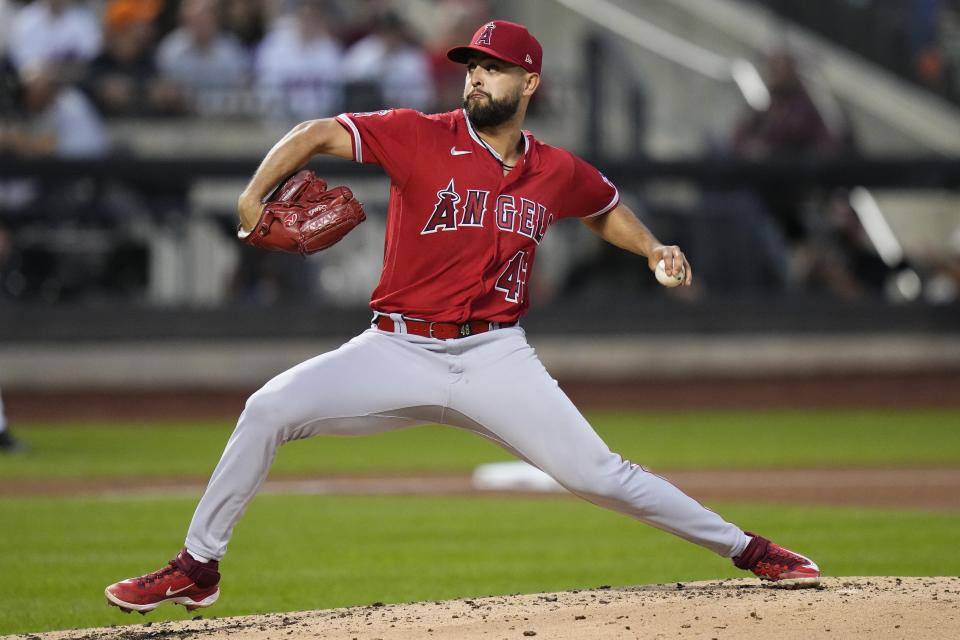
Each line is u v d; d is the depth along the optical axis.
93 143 57.62
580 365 58.75
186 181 56.34
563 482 15.89
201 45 59.12
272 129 58.75
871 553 24.47
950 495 34.47
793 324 59.56
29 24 60.19
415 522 29.30
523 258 15.91
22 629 18.20
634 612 15.42
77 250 56.47
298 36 58.84
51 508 30.98
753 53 66.75
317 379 15.13
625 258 59.78
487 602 16.69
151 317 56.91
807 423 53.66
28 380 56.38
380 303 15.60
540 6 66.19
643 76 60.28
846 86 67.12
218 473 15.23
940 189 59.09
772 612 15.25
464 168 15.35
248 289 57.75
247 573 22.83
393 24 64.00
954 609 15.33
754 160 57.84
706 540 16.48
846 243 61.69
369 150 15.10
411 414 15.62
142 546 25.55
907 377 60.22
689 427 51.88
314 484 37.47
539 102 58.88
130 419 56.53
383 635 14.84
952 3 69.62
